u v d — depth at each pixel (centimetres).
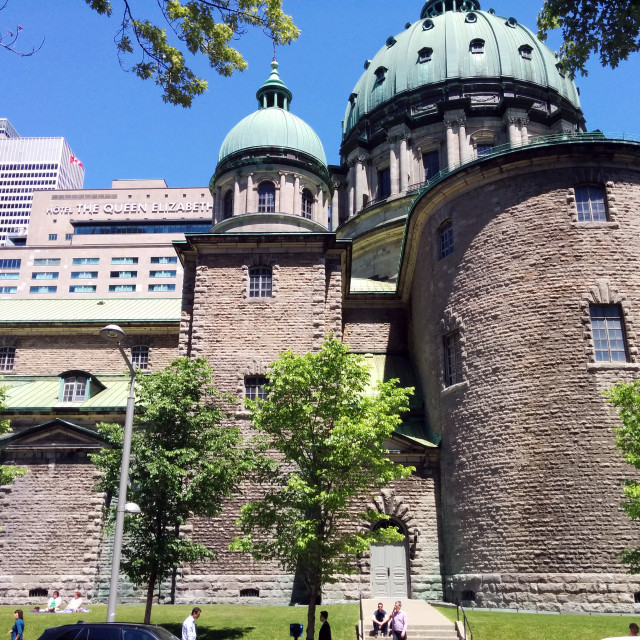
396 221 4706
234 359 3281
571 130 5144
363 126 5531
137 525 2317
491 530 2739
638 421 2303
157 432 2473
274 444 2373
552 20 1702
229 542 2981
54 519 3184
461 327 3070
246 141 4191
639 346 2766
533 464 2703
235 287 3412
